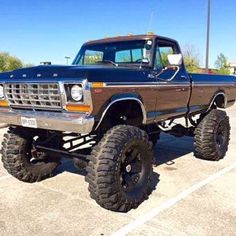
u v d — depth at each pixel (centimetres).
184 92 569
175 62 496
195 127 650
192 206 432
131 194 421
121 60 539
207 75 644
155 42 516
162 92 508
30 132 502
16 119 446
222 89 696
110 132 415
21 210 419
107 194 392
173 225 382
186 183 518
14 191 482
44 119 413
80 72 387
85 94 378
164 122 625
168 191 483
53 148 500
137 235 359
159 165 616
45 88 407
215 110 664
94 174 392
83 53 590
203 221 391
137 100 452
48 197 460
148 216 403
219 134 651
